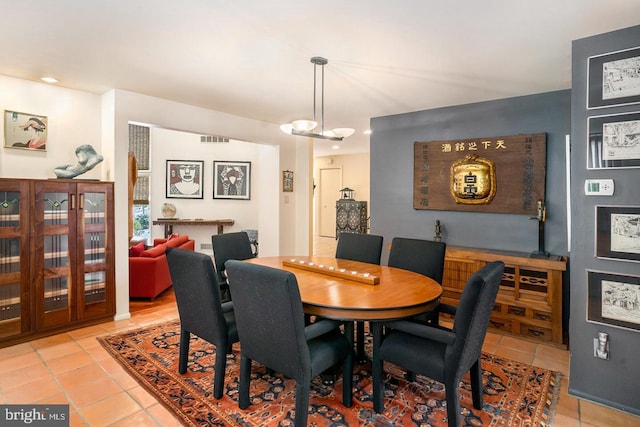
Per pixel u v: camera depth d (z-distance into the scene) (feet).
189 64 9.61
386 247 15.43
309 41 8.11
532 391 7.97
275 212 17.95
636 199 7.11
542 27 7.29
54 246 10.76
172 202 23.86
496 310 11.57
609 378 7.48
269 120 16.60
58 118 11.80
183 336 8.43
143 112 12.51
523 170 12.24
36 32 7.75
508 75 10.21
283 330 6.12
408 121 14.80
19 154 11.18
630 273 7.20
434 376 6.25
